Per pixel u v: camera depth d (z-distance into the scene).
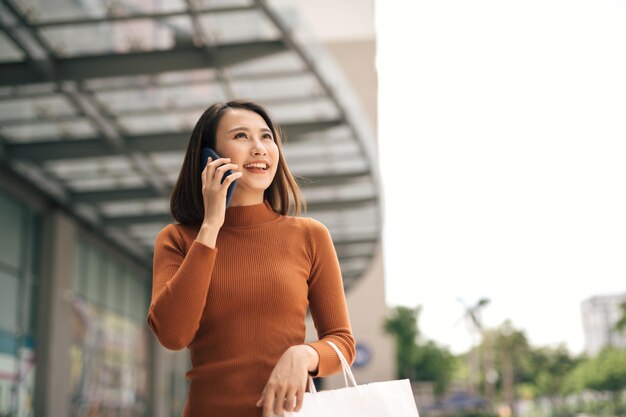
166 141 12.09
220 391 1.84
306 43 9.87
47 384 13.19
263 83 10.97
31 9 8.50
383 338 46.16
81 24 8.96
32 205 13.30
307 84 11.09
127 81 10.11
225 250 1.98
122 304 18.34
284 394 1.72
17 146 11.77
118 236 16.98
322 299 2.04
